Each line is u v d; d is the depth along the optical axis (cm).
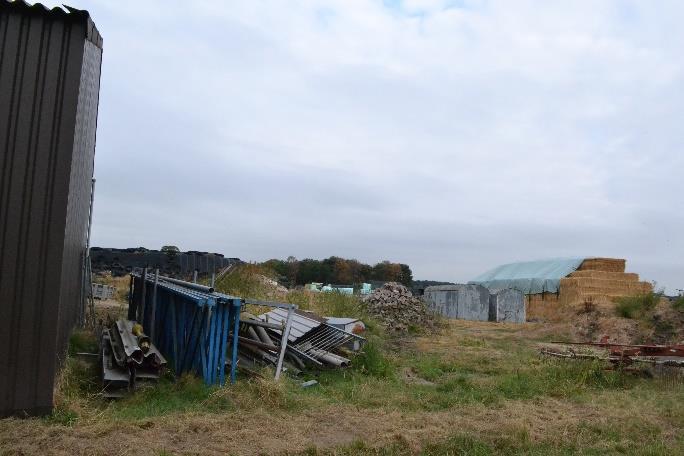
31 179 598
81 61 621
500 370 1122
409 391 860
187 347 848
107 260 2512
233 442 555
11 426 547
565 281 2970
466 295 3028
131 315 1439
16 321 586
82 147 745
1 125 590
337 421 657
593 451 604
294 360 998
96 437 539
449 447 583
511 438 616
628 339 1898
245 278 1842
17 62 599
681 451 608
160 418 606
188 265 2302
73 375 728
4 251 585
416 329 1850
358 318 1594
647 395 896
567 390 916
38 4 598
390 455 553
